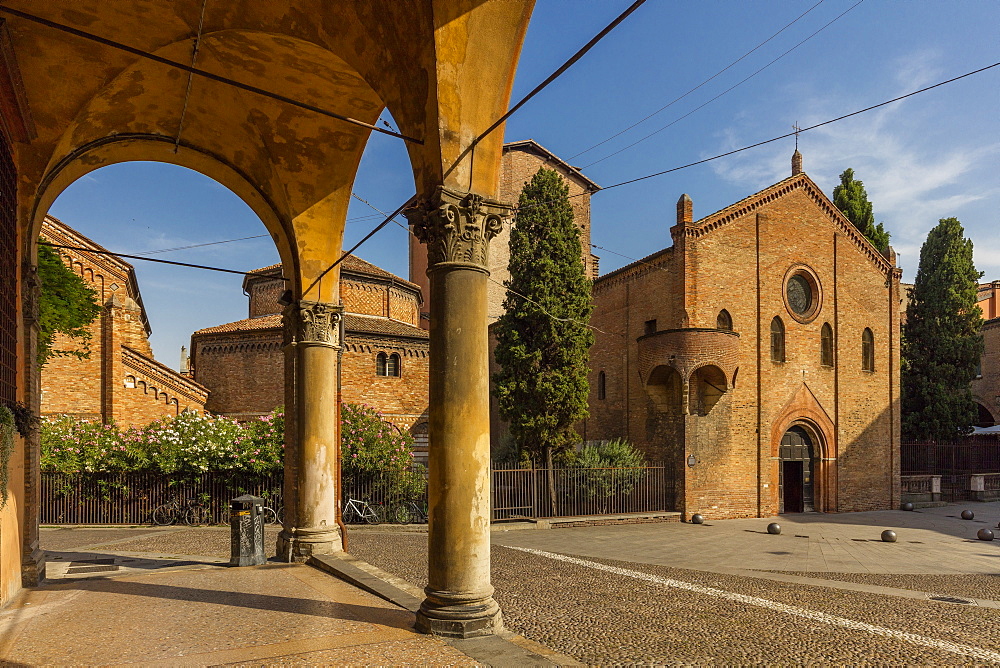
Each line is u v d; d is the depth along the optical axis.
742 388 25.64
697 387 24.08
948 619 9.21
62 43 8.59
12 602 8.20
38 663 5.78
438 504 6.91
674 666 6.89
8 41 7.11
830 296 28.56
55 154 9.43
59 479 21.00
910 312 37.34
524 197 23.80
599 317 30.17
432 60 6.89
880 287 30.28
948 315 36.16
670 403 24.50
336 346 12.07
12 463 8.14
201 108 10.48
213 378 32.88
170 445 21.22
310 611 7.74
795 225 27.73
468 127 7.16
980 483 34.47
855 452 28.58
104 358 27.73
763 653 7.38
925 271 37.16
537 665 5.87
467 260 7.06
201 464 21.00
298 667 5.72
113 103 9.77
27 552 9.20
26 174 9.16
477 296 7.10
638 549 16.41
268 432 21.88
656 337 24.11
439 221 7.02
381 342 33.81
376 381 33.56
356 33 8.03
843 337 28.75
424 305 47.53
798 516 26.03
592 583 11.46
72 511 21.20
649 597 10.29
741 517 24.91
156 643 6.40
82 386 27.28
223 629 6.92
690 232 24.84
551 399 22.56
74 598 8.47
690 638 7.93
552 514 22.25
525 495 22.08
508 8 7.25
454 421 6.89
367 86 10.09
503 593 10.50
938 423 35.00
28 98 8.92
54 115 9.19
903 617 9.25
